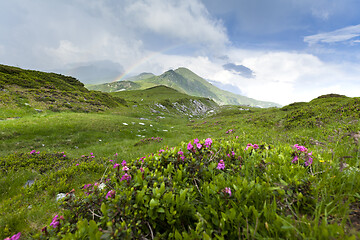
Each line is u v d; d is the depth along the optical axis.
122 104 55.72
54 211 4.36
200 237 1.64
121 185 2.49
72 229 2.04
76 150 14.20
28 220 4.05
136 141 18.61
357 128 6.04
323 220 1.50
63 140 16.86
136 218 1.91
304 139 6.92
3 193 5.65
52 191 5.76
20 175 6.91
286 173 2.60
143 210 1.97
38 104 29.36
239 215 1.77
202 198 2.36
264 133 12.72
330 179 2.26
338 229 1.42
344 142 3.80
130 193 2.14
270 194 2.10
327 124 10.25
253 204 2.02
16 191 5.81
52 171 7.66
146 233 1.95
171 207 1.94
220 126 26.42
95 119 24.14
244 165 3.05
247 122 22.56
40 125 18.28
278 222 1.61
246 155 3.56
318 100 33.47
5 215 4.15
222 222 1.75
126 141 18.97
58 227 2.20
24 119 19.88
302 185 2.13
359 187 2.08
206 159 3.23
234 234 1.77
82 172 7.45
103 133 20.53
